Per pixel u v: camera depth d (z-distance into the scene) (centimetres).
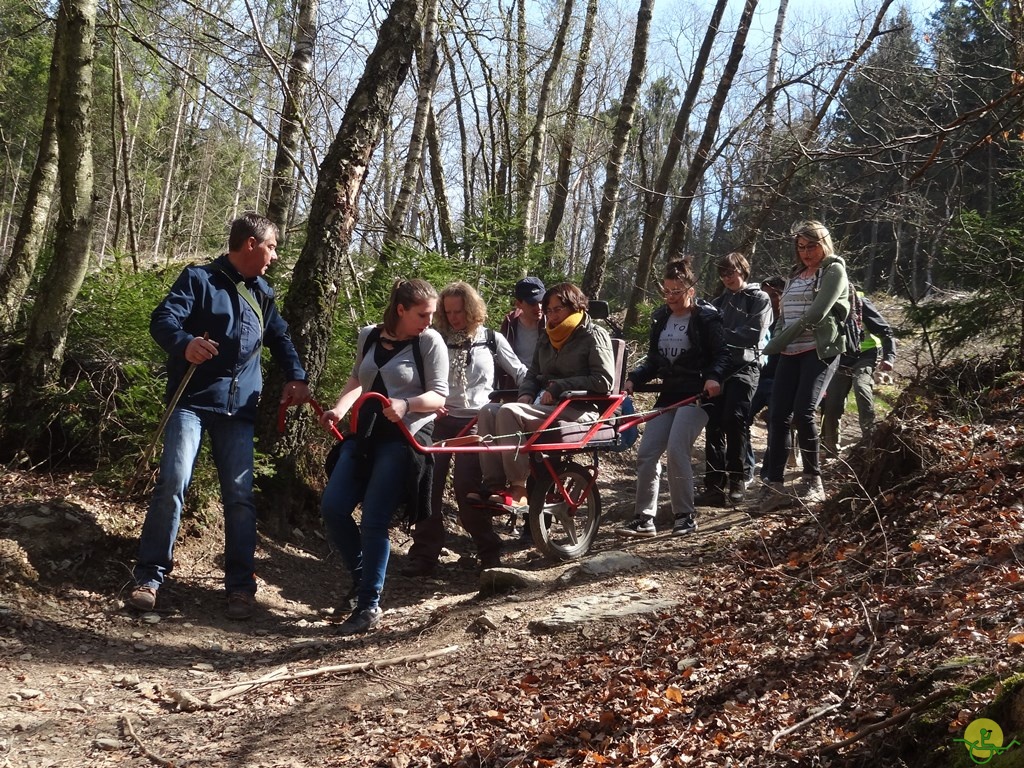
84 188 620
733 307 749
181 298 517
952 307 697
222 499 547
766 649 392
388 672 453
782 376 678
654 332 714
